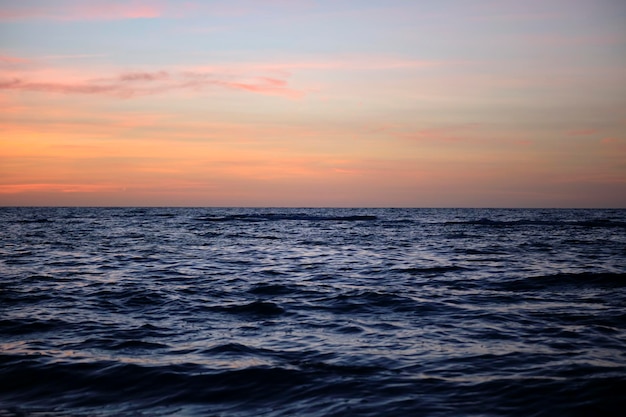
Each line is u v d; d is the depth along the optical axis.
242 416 6.43
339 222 79.94
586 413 6.31
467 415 6.31
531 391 7.03
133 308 13.36
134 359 8.73
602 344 9.59
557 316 12.13
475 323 11.48
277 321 11.86
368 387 7.34
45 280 18.19
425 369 8.14
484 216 117.38
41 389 7.41
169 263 24.38
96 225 67.56
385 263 24.33
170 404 6.86
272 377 7.81
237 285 17.39
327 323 11.62
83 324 11.43
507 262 24.30
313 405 6.73
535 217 108.88
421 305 13.59
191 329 11.04
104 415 6.49
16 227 60.59
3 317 12.03
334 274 20.38
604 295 14.95
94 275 19.70
